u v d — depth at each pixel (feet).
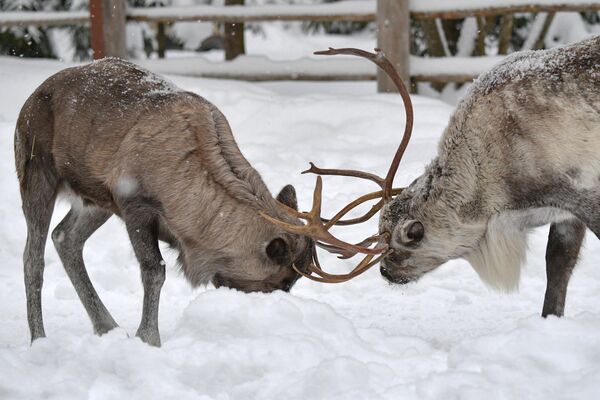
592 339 23.02
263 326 25.93
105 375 22.77
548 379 21.45
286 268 29.45
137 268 38.73
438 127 53.67
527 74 28.40
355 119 55.21
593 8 54.65
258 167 47.67
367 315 33.65
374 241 31.04
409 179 45.60
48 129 30.96
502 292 31.65
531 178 28.25
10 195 44.47
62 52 93.15
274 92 60.44
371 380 22.57
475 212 29.50
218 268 29.63
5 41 82.74
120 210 29.78
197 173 28.78
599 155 27.53
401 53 58.18
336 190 45.44
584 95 27.58
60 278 37.83
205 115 29.60
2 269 38.88
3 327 32.68
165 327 32.24
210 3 90.07
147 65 65.05
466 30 67.87
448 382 21.38
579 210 28.07
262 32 108.88
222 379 23.40
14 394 22.40
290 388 22.08
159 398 21.99
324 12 60.29
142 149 28.96
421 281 37.06
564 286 30.60
